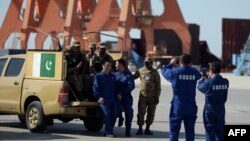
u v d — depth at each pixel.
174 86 25.84
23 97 34.72
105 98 32.12
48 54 33.62
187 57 25.97
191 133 25.94
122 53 37.50
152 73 33.62
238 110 54.97
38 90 33.75
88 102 32.94
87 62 34.22
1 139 30.62
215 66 25.14
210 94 25.09
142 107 33.78
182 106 25.66
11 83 35.59
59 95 32.56
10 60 36.38
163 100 67.25
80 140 30.77
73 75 33.22
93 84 32.31
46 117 33.66
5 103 35.91
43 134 33.22
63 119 35.53
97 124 35.28
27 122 34.44
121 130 36.50
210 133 25.39
